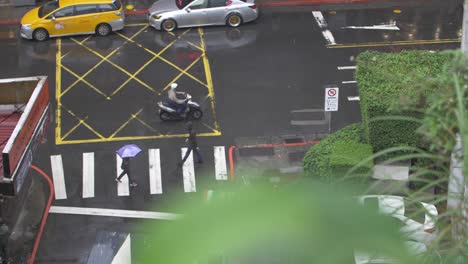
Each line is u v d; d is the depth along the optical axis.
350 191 2.97
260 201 2.60
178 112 23.44
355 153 17.98
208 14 29.45
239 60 27.48
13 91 20.08
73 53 28.22
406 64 19.05
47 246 18.44
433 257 2.51
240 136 22.91
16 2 32.28
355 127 19.84
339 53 27.83
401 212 2.70
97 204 20.06
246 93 25.28
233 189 2.74
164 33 29.55
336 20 30.33
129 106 24.72
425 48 28.11
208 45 28.55
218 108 24.41
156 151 22.27
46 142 22.91
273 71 26.69
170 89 24.11
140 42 28.97
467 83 2.72
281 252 2.50
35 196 20.30
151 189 20.55
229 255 2.49
